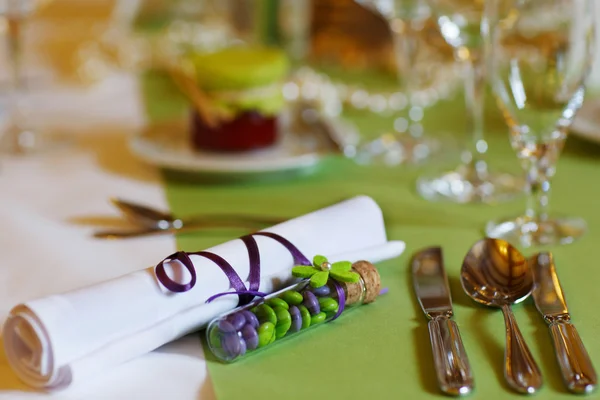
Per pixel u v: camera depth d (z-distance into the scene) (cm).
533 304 94
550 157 106
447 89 156
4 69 163
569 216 110
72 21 178
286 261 94
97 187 120
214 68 124
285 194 119
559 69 101
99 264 102
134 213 110
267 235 95
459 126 143
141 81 169
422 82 141
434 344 88
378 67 165
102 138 138
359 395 85
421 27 134
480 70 121
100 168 126
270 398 85
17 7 138
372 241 100
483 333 91
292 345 90
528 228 107
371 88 155
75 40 175
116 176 123
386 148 133
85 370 85
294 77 152
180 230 107
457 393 84
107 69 172
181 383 86
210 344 88
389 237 107
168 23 190
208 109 124
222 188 120
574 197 116
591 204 114
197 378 87
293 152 127
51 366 85
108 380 87
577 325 92
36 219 111
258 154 126
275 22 173
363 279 93
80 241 106
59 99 159
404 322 92
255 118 125
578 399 84
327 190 120
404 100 152
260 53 130
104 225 110
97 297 87
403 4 131
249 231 108
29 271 101
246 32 179
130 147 126
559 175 122
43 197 117
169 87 164
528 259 99
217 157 124
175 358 89
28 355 86
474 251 98
